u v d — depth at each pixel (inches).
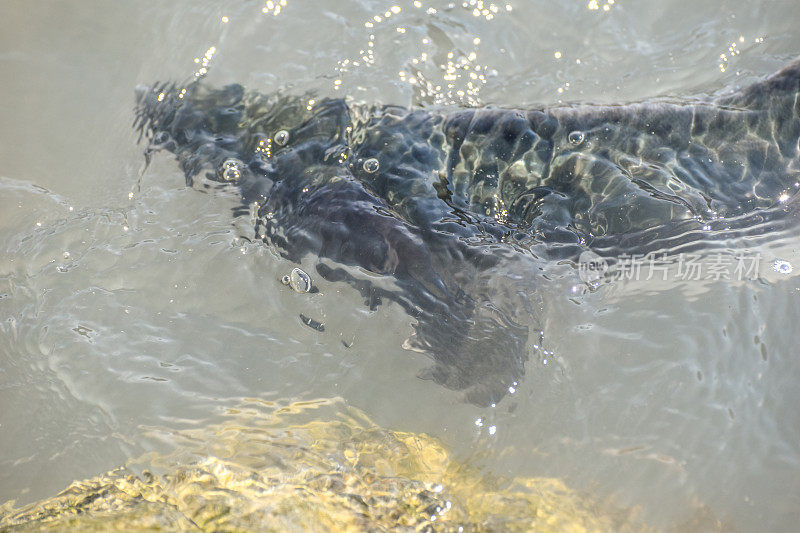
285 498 91.7
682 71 182.4
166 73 186.7
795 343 122.6
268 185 148.9
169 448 110.9
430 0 199.0
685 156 137.9
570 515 101.4
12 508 105.7
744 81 172.4
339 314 130.2
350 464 105.2
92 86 189.5
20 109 184.2
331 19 196.1
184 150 161.5
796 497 105.5
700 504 104.5
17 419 120.0
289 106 166.9
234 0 201.9
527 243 132.0
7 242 150.2
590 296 127.3
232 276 137.8
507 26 193.8
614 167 137.4
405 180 141.1
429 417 116.0
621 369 119.4
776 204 132.4
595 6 195.9
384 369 122.9
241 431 113.2
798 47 183.0
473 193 139.0
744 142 137.6
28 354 130.0
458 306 126.1
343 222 135.3
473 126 146.5
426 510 97.0
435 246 130.6
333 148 150.9
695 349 121.2
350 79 180.7
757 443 111.5
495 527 97.4
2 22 203.9
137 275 139.9
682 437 112.0
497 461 109.4
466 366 120.9
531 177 139.2
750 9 191.5
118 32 201.6
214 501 91.0
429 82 181.2
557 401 116.2
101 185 163.2
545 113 145.8
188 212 149.6
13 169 168.7
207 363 126.0
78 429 117.2
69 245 147.9
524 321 124.2
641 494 105.4
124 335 130.9
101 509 88.8
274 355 127.0
